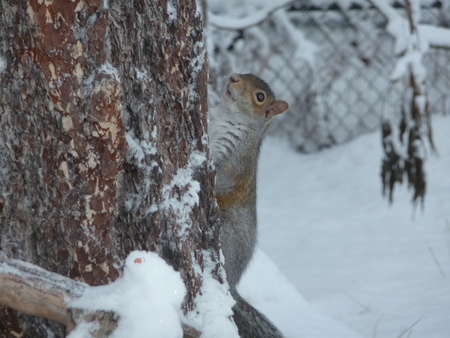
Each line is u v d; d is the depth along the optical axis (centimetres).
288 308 784
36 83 366
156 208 402
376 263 1010
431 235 1141
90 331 335
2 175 383
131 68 392
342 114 1753
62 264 384
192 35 435
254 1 1625
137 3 394
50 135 371
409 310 805
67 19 360
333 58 1747
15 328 393
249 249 740
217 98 1002
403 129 1012
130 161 394
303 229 1241
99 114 368
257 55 1669
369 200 1385
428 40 1202
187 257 423
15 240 386
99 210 381
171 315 339
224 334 421
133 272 345
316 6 1670
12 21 362
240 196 734
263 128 803
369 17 1747
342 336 702
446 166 1487
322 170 1593
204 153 450
